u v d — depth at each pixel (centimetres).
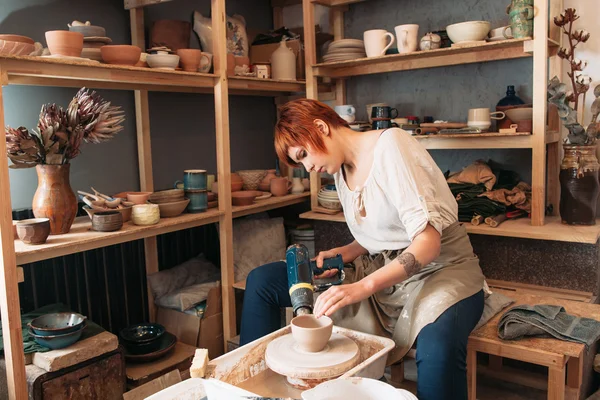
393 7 333
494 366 254
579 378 199
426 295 176
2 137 181
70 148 213
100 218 218
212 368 152
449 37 274
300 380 152
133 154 290
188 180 262
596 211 282
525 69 294
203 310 270
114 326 274
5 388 197
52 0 252
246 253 304
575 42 281
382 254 205
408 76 332
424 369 161
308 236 332
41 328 201
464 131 270
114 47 221
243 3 354
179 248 305
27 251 189
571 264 239
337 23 348
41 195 212
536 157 253
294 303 173
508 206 275
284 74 314
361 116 353
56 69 200
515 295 221
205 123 331
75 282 255
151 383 219
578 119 283
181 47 282
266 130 379
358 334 171
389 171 175
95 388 210
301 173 334
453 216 192
